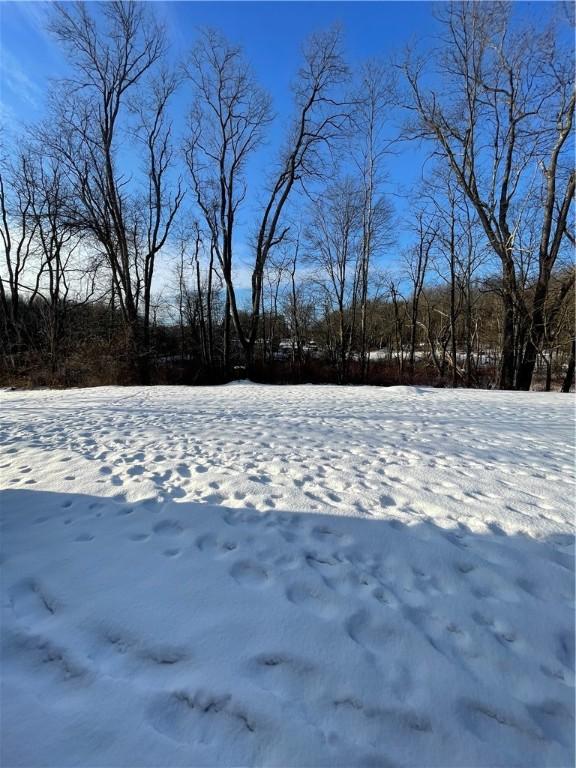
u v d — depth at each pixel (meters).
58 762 1.78
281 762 1.78
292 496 4.18
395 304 39.12
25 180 27.00
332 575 2.94
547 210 18.75
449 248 25.98
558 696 2.08
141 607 2.64
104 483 4.62
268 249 25.34
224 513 3.80
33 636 2.46
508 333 20.48
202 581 2.87
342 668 2.20
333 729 1.91
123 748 1.83
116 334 22.39
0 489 4.56
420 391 14.65
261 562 3.07
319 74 23.02
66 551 3.28
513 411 9.98
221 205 24.84
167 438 6.76
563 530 3.51
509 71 18.70
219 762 1.78
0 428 7.86
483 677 2.17
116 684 2.14
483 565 3.03
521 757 1.82
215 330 34.31
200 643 2.36
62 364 21.61
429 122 19.12
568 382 19.84
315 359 36.62
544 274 19.00
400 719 1.96
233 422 8.23
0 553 3.29
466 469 5.12
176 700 2.04
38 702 2.05
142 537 3.46
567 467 5.24
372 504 4.02
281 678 2.15
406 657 2.28
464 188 19.70
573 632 2.46
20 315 28.59
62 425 8.06
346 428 7.65
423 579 2.91
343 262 29.05
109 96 22.20
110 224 23.42
